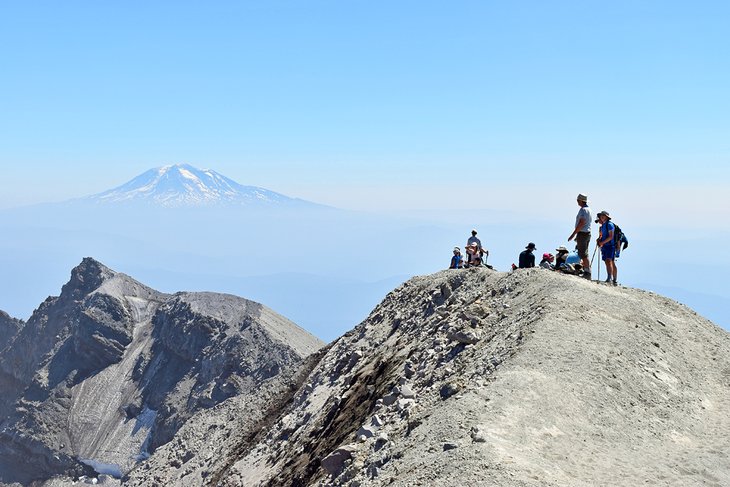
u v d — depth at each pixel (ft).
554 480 57.93
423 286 156.04
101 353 604.90
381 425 92.73
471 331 100.27
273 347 517.14
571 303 94.17
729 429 74.13
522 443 63.67
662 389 79.30
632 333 89.35
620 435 68.69
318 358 205.87
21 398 595.06
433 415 75.41
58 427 552.41
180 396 526.98
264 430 186.39
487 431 64.59
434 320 126.00
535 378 74.59
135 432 533.55
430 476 61.00
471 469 58.75
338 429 122.01
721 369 90.43
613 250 111.96
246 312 578.66
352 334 178.91
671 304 107.55
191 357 557.74
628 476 61.52
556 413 69.26
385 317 165.78
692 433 72.79
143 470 238.68
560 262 117.08
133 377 582.35
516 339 87.56
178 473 217.56
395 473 67.15
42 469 533.14
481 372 84.07
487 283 120.26
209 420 240.73
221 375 511.40
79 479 516.32
